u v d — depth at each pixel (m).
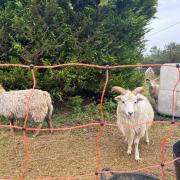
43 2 2.34
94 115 2.49
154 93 2.90
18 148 1.94
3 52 2.42
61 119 2.45
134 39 2.75
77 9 2.54
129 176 1.20
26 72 2.37
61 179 1.55
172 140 2.15
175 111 2.69
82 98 2.73
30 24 2.32
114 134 2.21
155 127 2.43
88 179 1.55
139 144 2.06
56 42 2.35
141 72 3.04
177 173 1.20
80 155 1.85
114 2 2.47
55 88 2.46
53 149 1.93
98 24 2.46
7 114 2.21
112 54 2.57
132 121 1.81
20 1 2.40
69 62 2.35
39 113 2.18
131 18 2.58
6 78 2.36
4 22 2.36
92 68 2.46
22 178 1.57
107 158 1.82
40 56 2.40
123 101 1.77
